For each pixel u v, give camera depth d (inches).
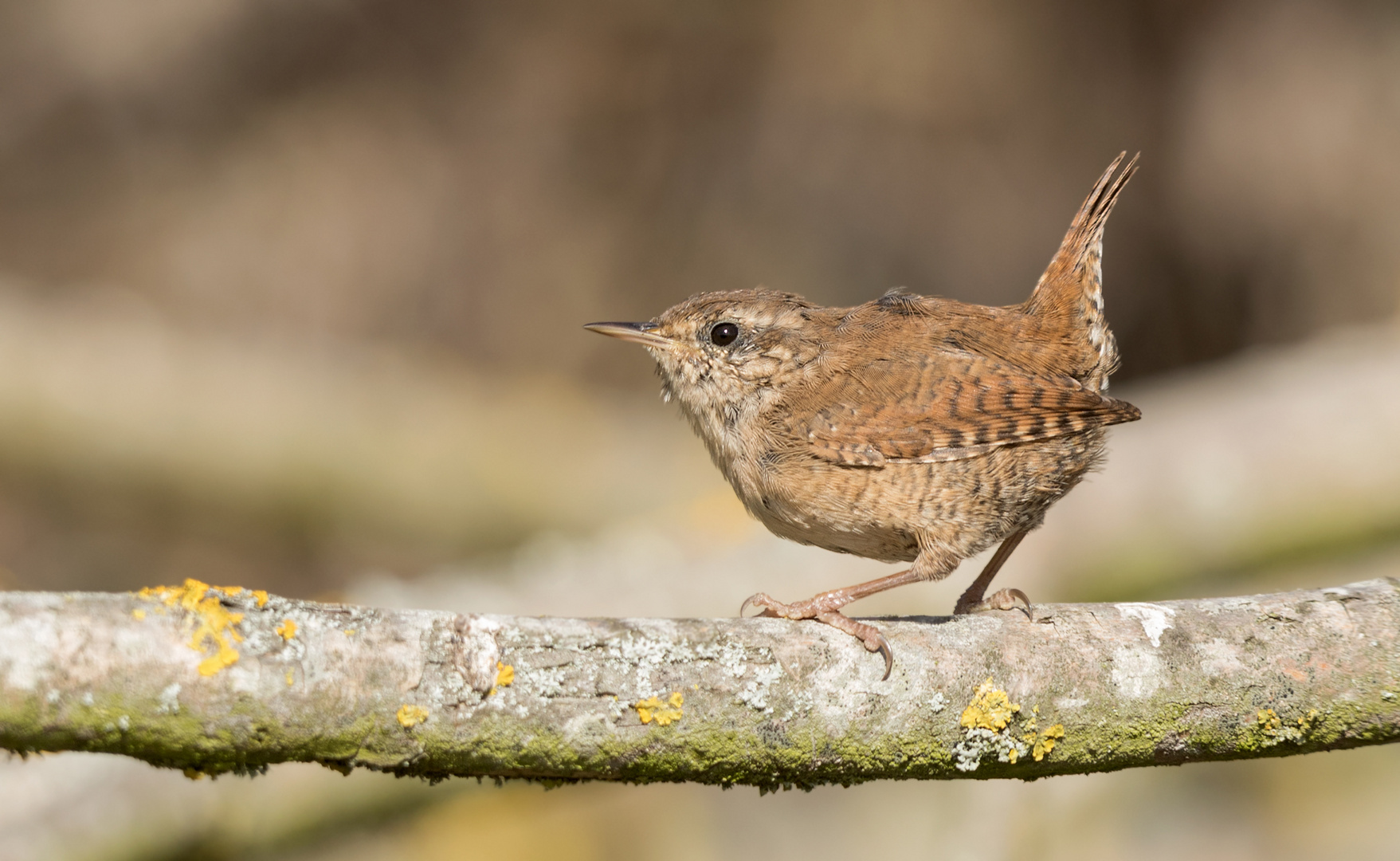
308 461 470.3
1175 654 188.1
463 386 512.7
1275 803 398.9
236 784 306.0
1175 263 573.0
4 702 144.8
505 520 484.1
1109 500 359.9
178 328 508.7
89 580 476.7
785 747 177.8
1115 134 583.5
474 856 384.8
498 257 595.2
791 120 603.2
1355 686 188.2
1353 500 357.1
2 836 288.4
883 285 596.7
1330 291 539.5
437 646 164.9
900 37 595.8
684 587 359.9
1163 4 575.5
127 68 607.2
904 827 389.4
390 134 607.2
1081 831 362.3
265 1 624.1
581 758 170.4
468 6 620.4
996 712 183.2
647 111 607.2
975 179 595.8
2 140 590.2
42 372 458.9
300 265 587.2
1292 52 551.8
